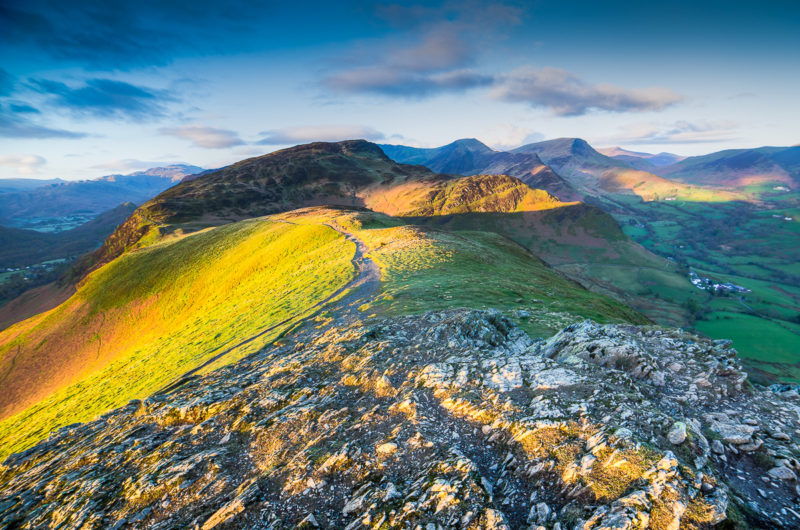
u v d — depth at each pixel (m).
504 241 110.44
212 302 87.50
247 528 12.38
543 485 11.38
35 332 106.12
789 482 10.91
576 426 13.04
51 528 15.32
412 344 24.50
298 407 19.44
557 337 22.72
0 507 17.59
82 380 66.06
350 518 11.91
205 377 30.25
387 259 66.88
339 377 22.31
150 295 106.50
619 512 9.69
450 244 77.31
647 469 10.65
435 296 43.00
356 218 120.25
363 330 28.58
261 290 72.56
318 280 61.81
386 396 18.77
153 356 57.47
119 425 24.19
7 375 92.25
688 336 21.48
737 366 17.78
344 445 15.16
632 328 23.95
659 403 15.13
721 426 13.44
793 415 14.05
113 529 14.20
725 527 9.24
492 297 43.03
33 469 20.91
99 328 102.06
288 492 13.46
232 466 16.25
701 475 10.44
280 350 32.94
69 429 25.92
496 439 13.77
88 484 17.30
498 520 10.29
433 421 15.48
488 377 17.69
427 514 11.06
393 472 13.25
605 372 16.95
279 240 107.50
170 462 17.34
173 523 13.77
